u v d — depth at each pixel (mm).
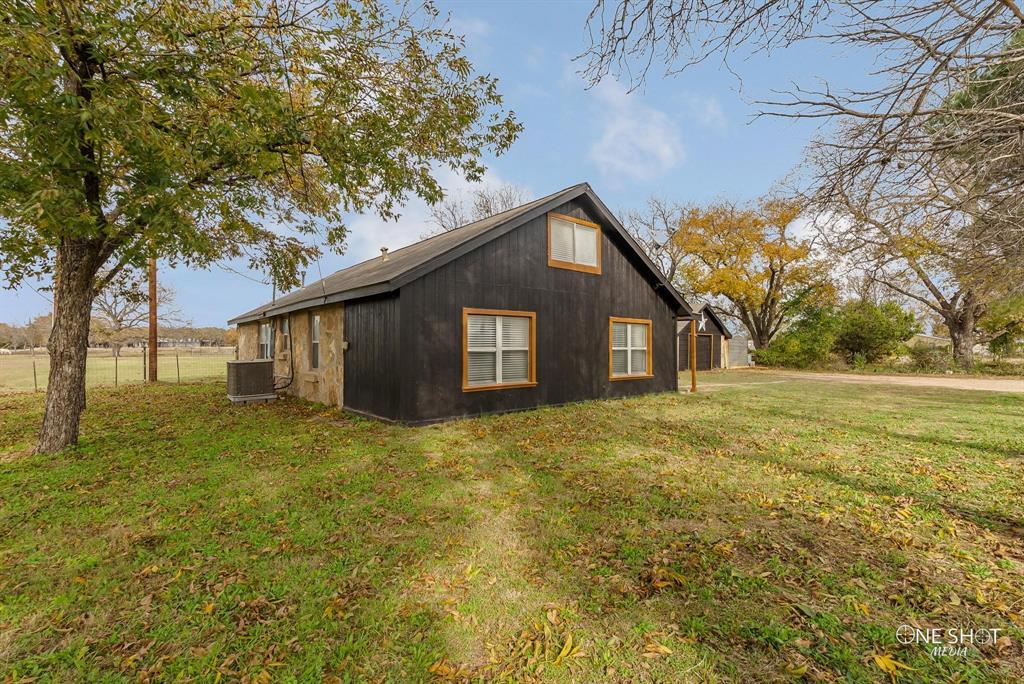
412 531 3598
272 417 8586
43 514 3910
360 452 5957
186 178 5867
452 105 7566
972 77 3266
